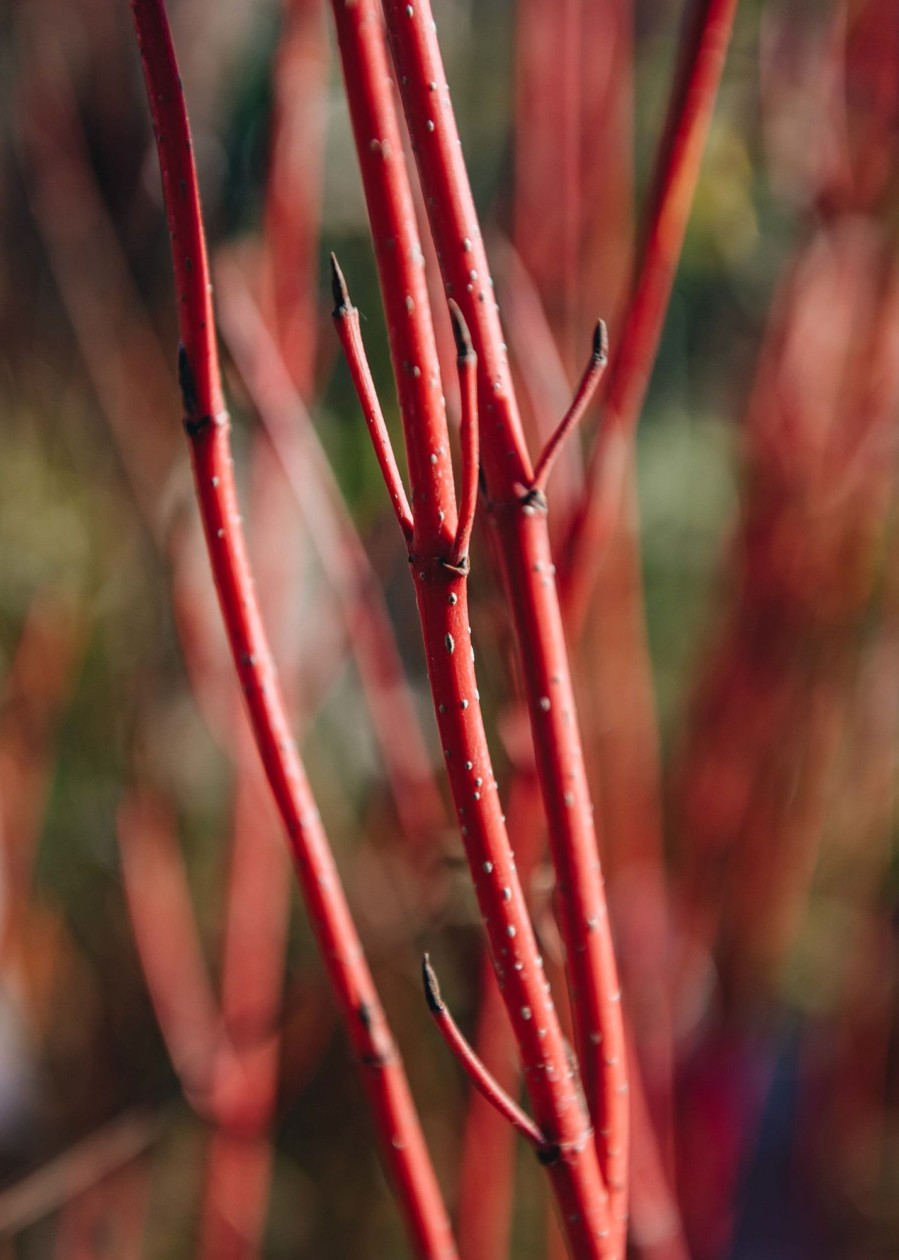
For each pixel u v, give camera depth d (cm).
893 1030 129
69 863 117
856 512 86
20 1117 111
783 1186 116
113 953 117
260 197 81
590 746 79
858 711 97
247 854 80
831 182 84
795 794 92
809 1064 118
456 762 44
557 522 63
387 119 43
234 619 47
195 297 46
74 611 101
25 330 105
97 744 112
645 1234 72
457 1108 105
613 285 75
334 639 89
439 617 44
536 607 46
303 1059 108
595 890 46
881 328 82
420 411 43
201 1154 104
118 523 101
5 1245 102
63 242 90
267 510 78
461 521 43
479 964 65
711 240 106
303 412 66
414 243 43
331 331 80
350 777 107
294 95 68
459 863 69
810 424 86
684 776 94
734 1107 101
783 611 88
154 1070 110
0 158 100
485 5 97
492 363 46
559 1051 45
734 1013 97
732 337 115
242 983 81
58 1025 115
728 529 104
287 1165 121
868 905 113
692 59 51
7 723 99
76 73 94
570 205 69
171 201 46
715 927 93
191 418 46
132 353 90
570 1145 46
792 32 94
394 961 99
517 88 71
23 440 105
